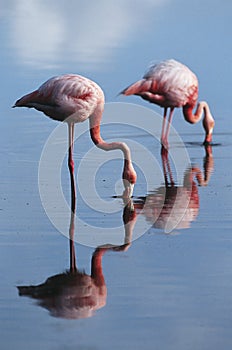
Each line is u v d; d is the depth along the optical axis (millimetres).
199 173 13219
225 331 6980
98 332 6957
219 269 8484
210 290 7902
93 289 7953
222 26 28500
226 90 19609
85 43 25828
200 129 16875
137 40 26094
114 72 21188
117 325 7113
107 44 25562
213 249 9180
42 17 31188
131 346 6695
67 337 6863
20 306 7527
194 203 11289
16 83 20062
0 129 16219
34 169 13312
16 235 9758
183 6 33906
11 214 10656
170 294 7816
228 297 7723
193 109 16797
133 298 7719
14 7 34000
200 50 24250
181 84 15727
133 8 33469
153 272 8438
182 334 6930
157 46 24922
